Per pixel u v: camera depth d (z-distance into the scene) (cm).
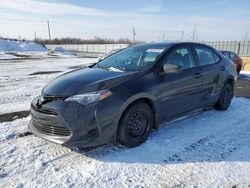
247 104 638
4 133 418
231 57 1286
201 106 492
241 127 467
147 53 434
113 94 338
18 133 421
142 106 371
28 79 1041
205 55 509
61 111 323
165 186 281
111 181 288
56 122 330
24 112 555
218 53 555
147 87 372
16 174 298
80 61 2181
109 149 364
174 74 418
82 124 323
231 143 396
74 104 326
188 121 492
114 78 363
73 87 348
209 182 290
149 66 396
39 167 314
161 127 455
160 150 366
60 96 339
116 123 343
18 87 855
